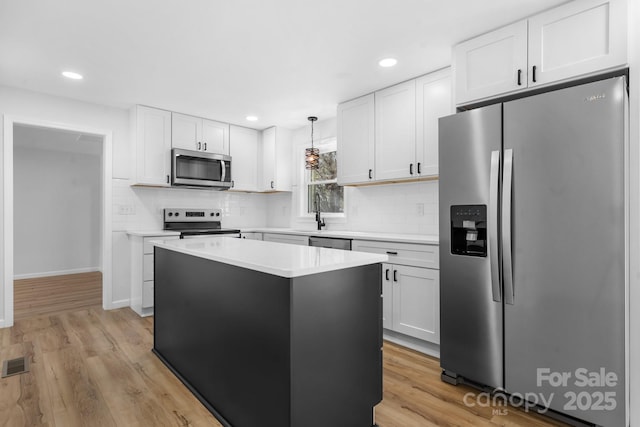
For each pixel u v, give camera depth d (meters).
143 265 3.60
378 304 1.75
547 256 1.78
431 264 2.59
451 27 2.21
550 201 1.77
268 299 1.49
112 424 1.78
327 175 4.45
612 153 1.59
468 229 2.12
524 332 1.87
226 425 1.76
